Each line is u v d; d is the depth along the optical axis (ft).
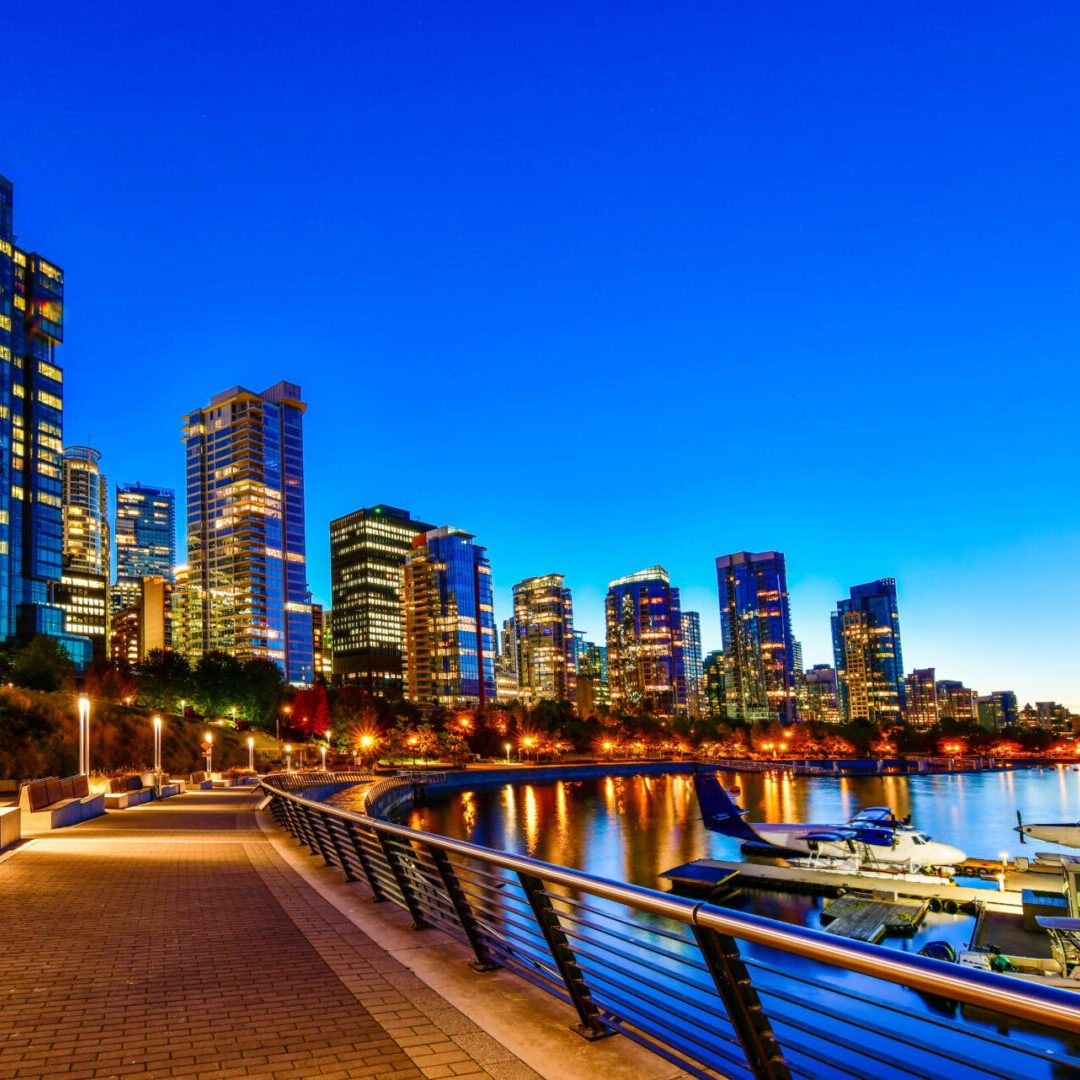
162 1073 16.92
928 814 345.92
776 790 479.82
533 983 22.68
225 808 112.06
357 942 29.32
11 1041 18.90
